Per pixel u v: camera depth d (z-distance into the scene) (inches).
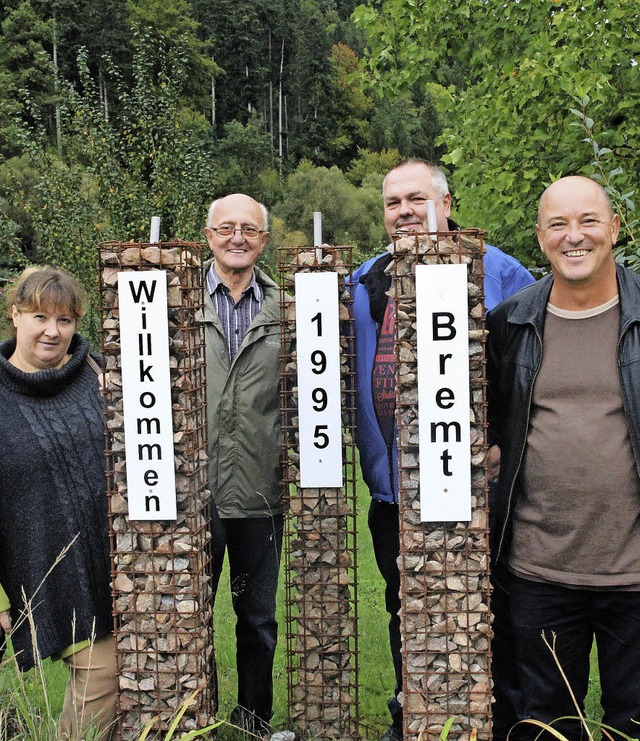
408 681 93.1
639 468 89.7
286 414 117.5
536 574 95.5
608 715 97.5
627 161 196.9
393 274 90.2
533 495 95.3
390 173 121.4
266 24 2272.4
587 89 178.5
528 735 103.6
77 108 411.2
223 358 121.0
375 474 114.8
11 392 96.9
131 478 92.7
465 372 87.7
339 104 2228.1
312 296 107.1
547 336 95.2
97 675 99.1
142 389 91.4
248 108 2107.5
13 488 94.8
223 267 123.3
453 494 88.9
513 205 215.8
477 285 90.7
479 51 254.1
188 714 97.5
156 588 95.8
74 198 385.1
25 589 95.6
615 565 91.7
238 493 120.6
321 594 115.0
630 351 90.3
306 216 1269.7
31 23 1603.1
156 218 93.1
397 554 116.0
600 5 207.8
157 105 418.6
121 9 1740.9
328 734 115.8
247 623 123.6
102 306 93.7
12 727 99.8
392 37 269.3
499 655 111.7
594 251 90.0
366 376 114.7
